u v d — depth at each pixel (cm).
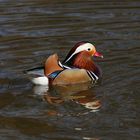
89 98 1577
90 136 1330
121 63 1806
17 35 2083
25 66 1800
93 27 2148
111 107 1488
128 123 1388
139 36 2044
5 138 1342
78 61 1798
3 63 1828
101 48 1942
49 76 1684
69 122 1410
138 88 1606
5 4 2447
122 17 2245
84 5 2403
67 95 1609
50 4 2434
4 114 1473
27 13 2320
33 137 1343
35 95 1605
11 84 1681
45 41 2019
